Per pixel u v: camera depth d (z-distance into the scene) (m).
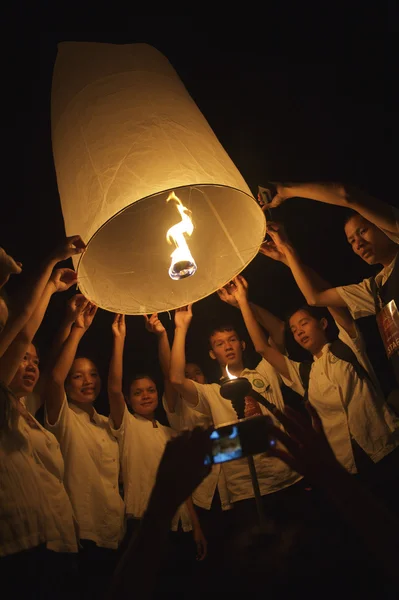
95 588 2.82
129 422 3.21
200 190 2.41
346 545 2.86
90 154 2.19
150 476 3.15
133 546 0.70
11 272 2.08
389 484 2.87
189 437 0.73
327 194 2.54
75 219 2.19
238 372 3.34
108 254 2.40
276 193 2.72
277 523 3.05
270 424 0.82
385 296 2.56
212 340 3.41
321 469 0.76
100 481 2.92
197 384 3.31
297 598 2.76
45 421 2.85
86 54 2.51
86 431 3.03
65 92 2.45
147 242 2.49
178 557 3.24
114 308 2.36
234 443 0.82
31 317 2.41
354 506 0.73
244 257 2.43
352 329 3.04
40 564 2.09
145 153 2.11
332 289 2.88
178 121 2.24
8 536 1.98
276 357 3.22
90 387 3.11
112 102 2.28
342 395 3.01
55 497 2.38
